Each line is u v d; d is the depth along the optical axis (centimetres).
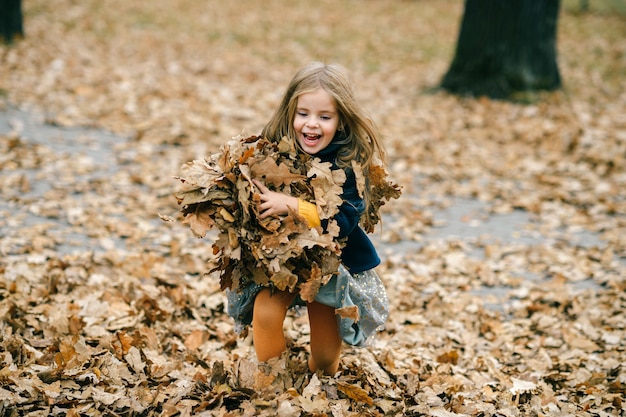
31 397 263
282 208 255
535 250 530
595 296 453
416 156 742
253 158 262
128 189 589
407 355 356
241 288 277
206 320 387
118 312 366
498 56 1016
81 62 989
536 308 434
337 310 260
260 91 964
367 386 302
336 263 259
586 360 366
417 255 512
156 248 482
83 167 621
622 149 772
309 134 274
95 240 483
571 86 1107
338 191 262
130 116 781
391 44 1478
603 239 558
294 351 344
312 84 273
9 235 470
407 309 425
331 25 1631
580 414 301
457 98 1005
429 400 296
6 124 710
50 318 349
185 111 819
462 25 1043
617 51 1466
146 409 266
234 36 1395
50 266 421
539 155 768
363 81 1098
